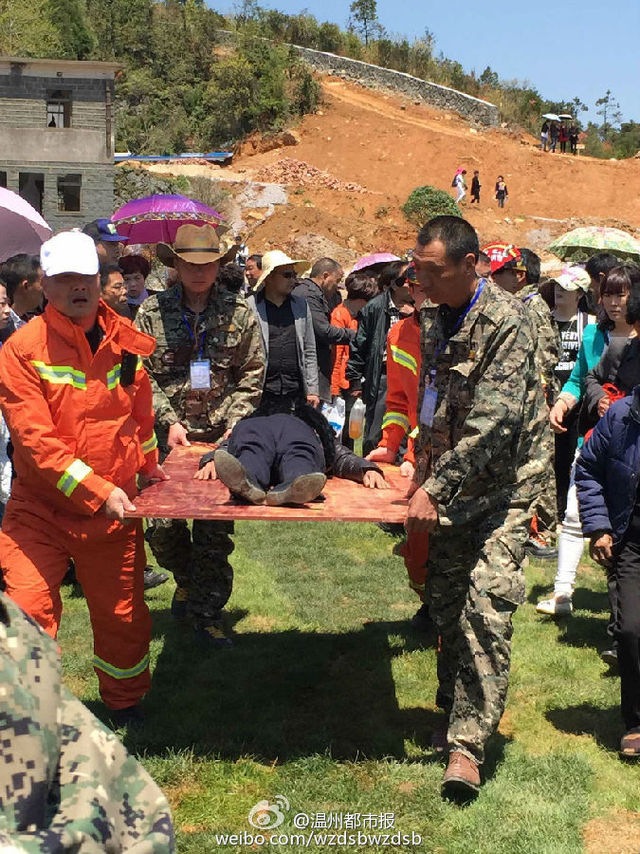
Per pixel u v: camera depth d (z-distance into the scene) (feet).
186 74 195.52
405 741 15.76
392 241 133.28
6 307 18.69
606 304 20.70
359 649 19.79
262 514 13.51
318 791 14.10
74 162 116.78
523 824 13.25
